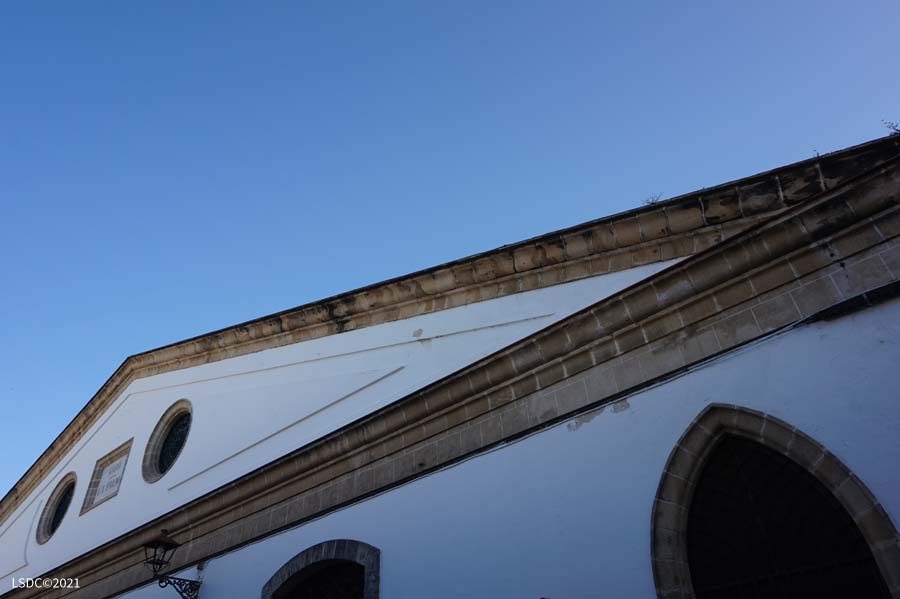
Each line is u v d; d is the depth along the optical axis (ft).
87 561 41.22
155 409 45.03
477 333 28.22
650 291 22.57
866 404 17.67
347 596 28.17
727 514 19.81
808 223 20.08
